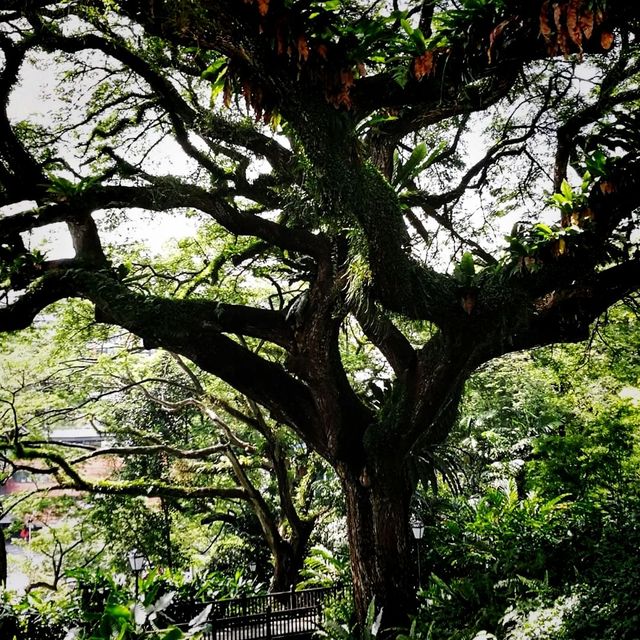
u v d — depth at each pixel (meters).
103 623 7.21
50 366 14.96
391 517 8.17
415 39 4.53
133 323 8.20
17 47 8.16
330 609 10.24
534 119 10.56
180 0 3.92
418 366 7.71
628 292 7.12
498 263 6.73
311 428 8.95
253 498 15.41
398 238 6.12
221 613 11.73
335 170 5.31
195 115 9.15
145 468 18.66
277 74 4.50
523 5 3.94
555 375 13.82
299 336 8.69
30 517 19.36
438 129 11.24
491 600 7.71
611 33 3.84
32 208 8.12
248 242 11.95
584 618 5.63
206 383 16.25
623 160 6.07
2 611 9.44
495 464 15.15
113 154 9.45
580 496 10.23
